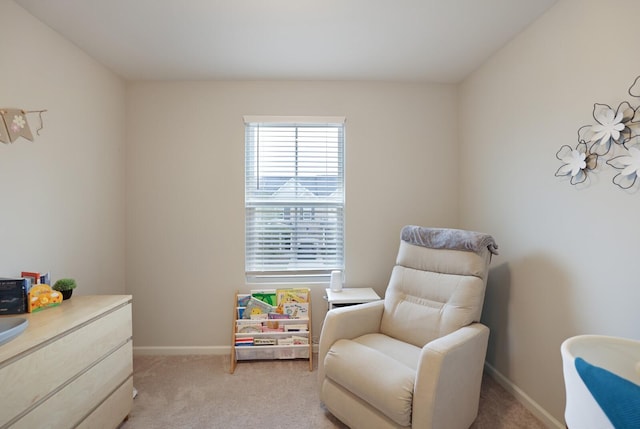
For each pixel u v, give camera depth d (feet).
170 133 8.96
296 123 9.12
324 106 9.12
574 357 2.87
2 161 5.43
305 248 9.30
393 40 6.99
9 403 3.80
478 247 6.46
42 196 6.24
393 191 9.27
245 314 8.76
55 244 6.57
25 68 5.83
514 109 6.88
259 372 8.05
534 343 6.31
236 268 9.07
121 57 7.66
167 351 9.00
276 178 9.27
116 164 8.56
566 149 5.53
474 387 5.73
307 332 8.69
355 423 5.55
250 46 7.22
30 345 4.01
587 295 5.14
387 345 6.46
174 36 6.79
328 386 6.14
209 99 8.99
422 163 9.30
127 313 6.12
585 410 2.62
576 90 5.30
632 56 4.42
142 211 8.97
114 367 5.73
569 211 5.48
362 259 9.26
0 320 4.64
